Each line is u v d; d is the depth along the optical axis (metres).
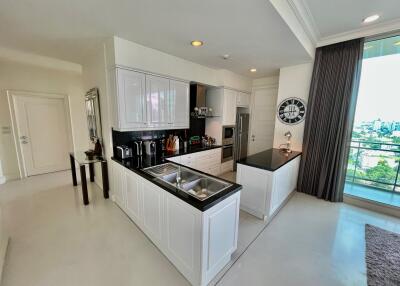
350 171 3.37
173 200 1.66
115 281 1.63
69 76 4.58
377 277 1.71
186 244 1.60
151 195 1.99
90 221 2.51
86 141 5.01
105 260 1.86
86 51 2.96
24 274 1.68
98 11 1.77
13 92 3.89
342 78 2.90
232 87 4.21
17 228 2.34
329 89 3.05
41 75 4.19
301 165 3.49
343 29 2.63
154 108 2.91
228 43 2.50
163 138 3.63
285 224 2.52
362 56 2.72
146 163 2.58
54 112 4.48
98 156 3.22
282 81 3.66
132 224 2.45
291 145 3.65
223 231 1.66
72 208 2.84
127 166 2.42
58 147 4.62
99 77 2.88
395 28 2.42
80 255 1.92
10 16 1.84
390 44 2.69
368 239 2.23
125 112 2.56
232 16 1.83
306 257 1.94
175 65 3.10
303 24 2.36
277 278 1.69
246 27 2.04
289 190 3.29
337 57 2.93
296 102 3.51
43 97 4.29
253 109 4.92
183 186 1.91
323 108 3.14
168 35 2.29
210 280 1.61
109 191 3.20
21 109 4.04
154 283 1.62
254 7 1.66
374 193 3.19
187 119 3.49
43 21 1.96
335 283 1.65
